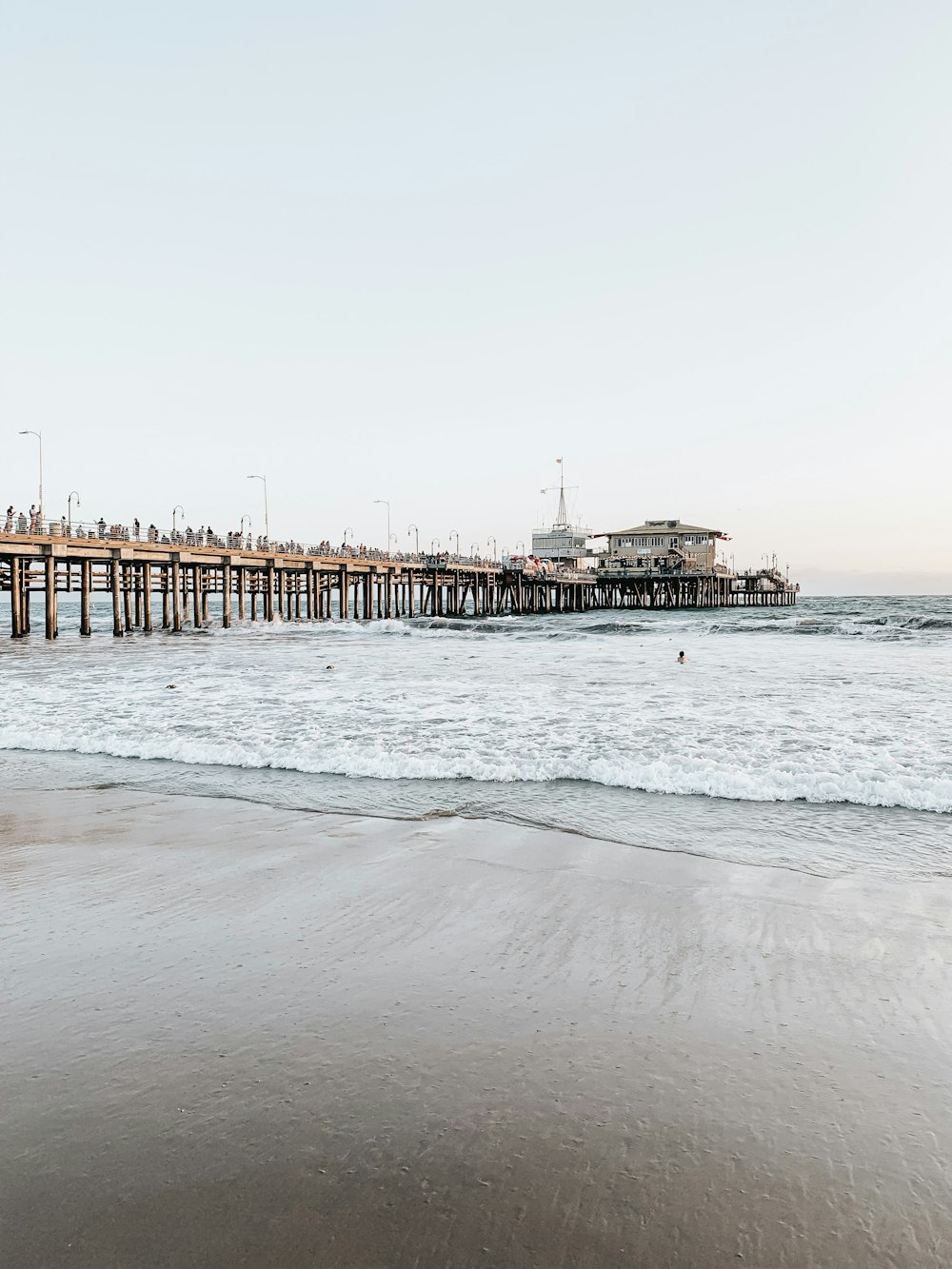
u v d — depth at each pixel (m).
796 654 29.06
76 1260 2.65
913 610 76.19
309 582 59.81
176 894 6.18
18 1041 4.05
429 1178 3.04
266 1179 3.04
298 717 14.20
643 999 4.48
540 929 5.46
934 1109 3.44
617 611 88.62
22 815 8.48
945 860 6.85
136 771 10.43
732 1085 3.63
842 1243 2.71
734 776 9.43
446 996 4.51
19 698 16.97
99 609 104.25
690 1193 2.95
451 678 21.09
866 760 10.18
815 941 5.26
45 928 5.53
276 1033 4.11
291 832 7.77
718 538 97.00
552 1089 3.61
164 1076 3.72
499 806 8.59
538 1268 2.61
